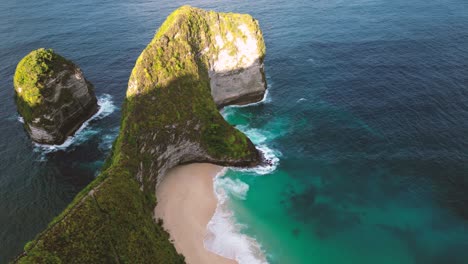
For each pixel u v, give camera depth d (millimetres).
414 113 64875
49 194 53875
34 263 29578
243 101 73562
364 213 49094
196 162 57844
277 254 44188
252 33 69562
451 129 60469
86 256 32406
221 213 49250
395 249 44250
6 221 49406
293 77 79688
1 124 69062
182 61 59125
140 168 47500
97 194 37969
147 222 40531
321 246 45125
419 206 49219
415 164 55094
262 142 62469
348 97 71375
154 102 53594
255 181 54781
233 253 44000
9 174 57812
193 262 42531
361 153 58469
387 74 76938
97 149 63594
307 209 50125
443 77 73625
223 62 68938
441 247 44094
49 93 63344
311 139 62438
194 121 55844
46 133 63094
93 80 82875
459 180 51875
